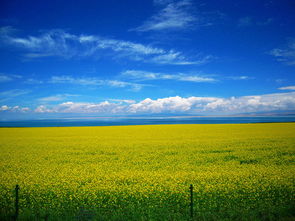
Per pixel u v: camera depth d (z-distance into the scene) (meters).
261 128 49.59
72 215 8.84
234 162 18.73
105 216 8.62
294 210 8.74
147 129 54.69
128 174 15.18
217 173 15.02
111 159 20.70
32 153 23.83
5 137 39.00
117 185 12.88
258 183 12.52
